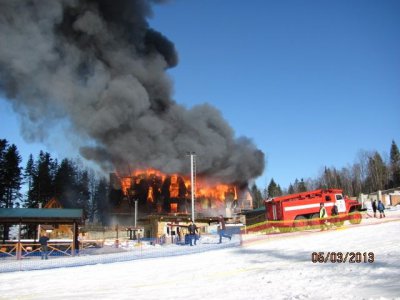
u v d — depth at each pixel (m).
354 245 15.58
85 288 11.35
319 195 31.03
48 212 28.69
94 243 34.28
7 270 17.92
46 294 10.53
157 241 35.41
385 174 98.94
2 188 69.38
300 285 8.70
